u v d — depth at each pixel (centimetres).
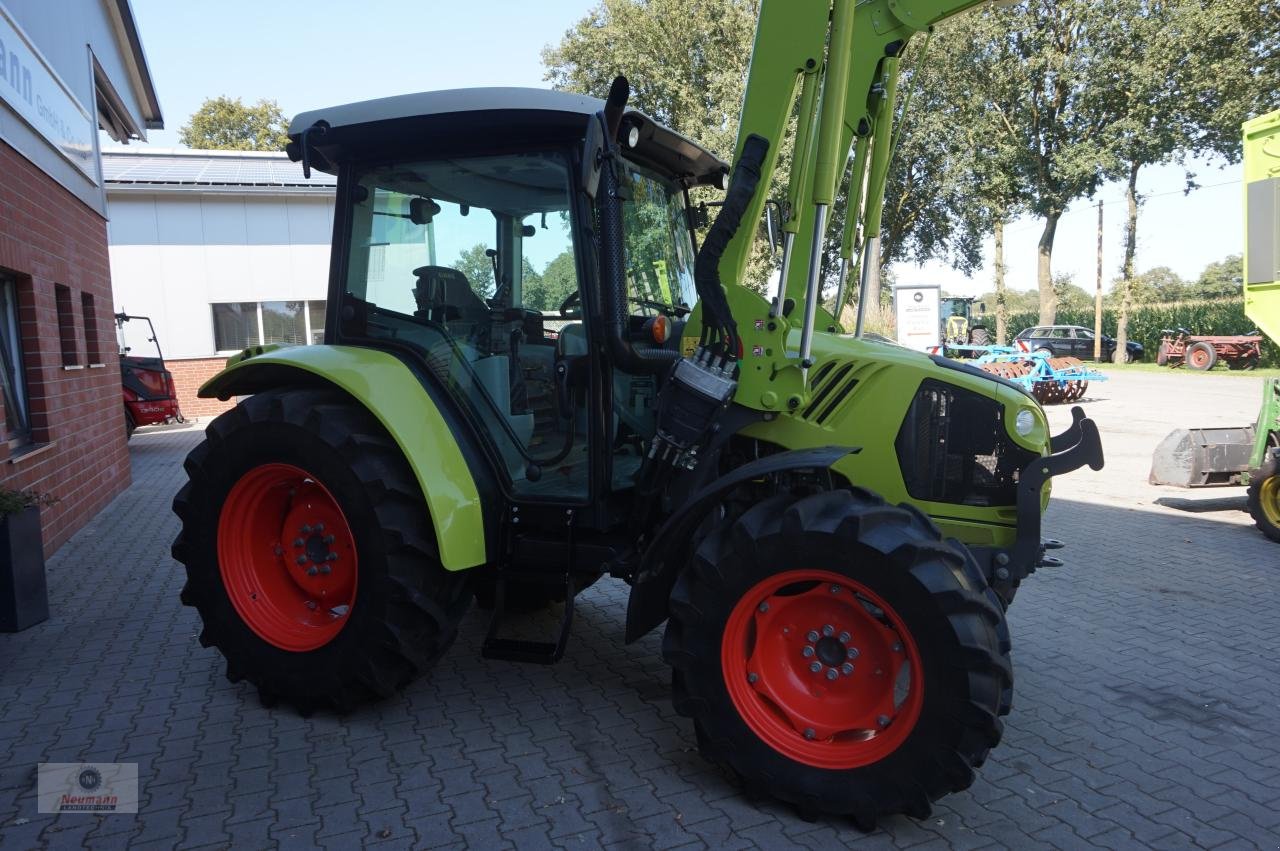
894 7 359
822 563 284
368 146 368
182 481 1006
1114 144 2580
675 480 347
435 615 347
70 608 521
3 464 540
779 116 320
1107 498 846
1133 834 282
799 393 324
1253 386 1991
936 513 348
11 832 278
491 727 356
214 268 1694
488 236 362
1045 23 2605
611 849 271
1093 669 424
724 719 297
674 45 2567
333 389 375
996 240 3178
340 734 349
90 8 841
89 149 827
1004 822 289
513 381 364
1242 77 2352
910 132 2522
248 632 369
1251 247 706
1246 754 337
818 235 312
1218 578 577
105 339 877
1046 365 1623
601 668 421
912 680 277
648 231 390
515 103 332
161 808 292
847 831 284
